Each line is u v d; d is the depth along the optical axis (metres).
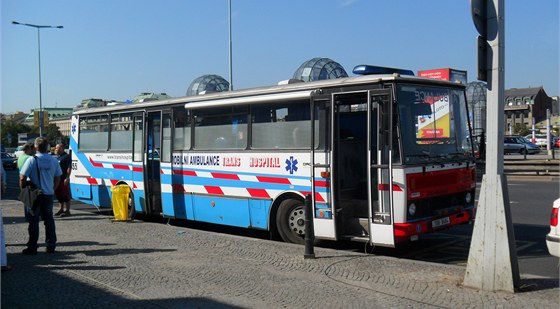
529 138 59.97
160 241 10.29
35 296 6.61
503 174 6.55
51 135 71.06
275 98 10.12
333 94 9.19
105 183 14.66
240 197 10.94
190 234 11.09
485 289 6.55
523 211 14.50
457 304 6.04
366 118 9.34
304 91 9.69
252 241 10.20
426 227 8.68
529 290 6.52
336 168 9.22
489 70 6.57
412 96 8.90
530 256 9.20
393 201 8.48
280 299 6.42
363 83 8.95
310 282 7.15
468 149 9.95
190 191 12.05
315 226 9.48
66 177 14.23
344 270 7.76
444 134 9.41
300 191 9.80
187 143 12.16
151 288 6.96
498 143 6.50
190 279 7.39
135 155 13.52
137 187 13.43
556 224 6.92
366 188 9.30
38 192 8.97
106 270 7.93
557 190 19.64
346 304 6.17
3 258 7.80
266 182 10.41
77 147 15.84
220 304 6.27
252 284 7.10
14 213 14.93
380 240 8.64
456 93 9.83
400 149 8.48
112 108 14.42
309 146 9.70
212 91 12.20
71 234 11.20
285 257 8.70
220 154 11.34
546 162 25.77
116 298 6.52
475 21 6.46
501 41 6.52
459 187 9.48
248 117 10.81
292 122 10.00
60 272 7.81
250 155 10.71
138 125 13.47
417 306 6.02
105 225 12.48
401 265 8.00
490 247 6.53
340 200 9.26
